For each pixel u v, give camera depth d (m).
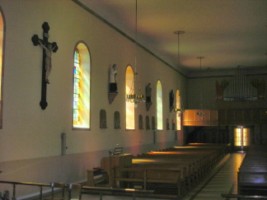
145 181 10.26
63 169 11.66
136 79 18.58
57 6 11.61
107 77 15.23
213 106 30.08
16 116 9.59
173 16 15.70
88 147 13.38
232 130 29.53
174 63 26.53
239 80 29.03
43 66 10.73
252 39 19.62
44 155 10.72
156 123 21.97
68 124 12.12
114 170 10.73
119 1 13.84
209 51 22.69
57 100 11.54
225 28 17.55
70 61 12.37
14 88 9.54
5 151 9.14
